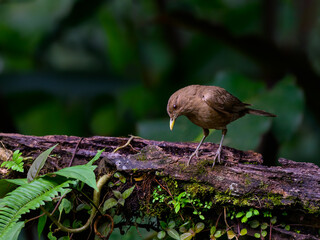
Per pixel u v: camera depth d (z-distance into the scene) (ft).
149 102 45.37
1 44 47.01
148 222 22.61
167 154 21.65
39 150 22.50
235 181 20.77
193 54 46.83
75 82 42.83
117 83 44.45
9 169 21.84
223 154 22.08
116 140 23.35
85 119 46.78
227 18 49.34
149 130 33.14
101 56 52.49
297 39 43.70
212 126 26.37
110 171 21.65
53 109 45.57
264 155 35.73
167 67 47.96
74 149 22.59
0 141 22.52
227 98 25.58
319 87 42.55
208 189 20.86
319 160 44.55
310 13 43.14
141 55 47.80
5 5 50.16
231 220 21.26
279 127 33.99
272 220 20.76
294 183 20.68
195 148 23.48
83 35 52.75
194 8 50.83
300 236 20.35
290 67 42.11
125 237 24.89
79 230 20.93
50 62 50.65
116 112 46.21
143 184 21.54
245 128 31.91
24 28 49.96
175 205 20.85
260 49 41.52
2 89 40.24
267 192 20.45
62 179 19.83
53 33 43.24
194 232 21.11
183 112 26.18
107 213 21.56
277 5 45.57
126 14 48.34
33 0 46.24
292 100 34.40
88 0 40.52
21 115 44.98
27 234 24.89
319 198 20.11
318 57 49.52
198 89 26.18
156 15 44.32
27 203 18.48
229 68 48.52
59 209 20.44
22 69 45.68
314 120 45.03
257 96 35.14
